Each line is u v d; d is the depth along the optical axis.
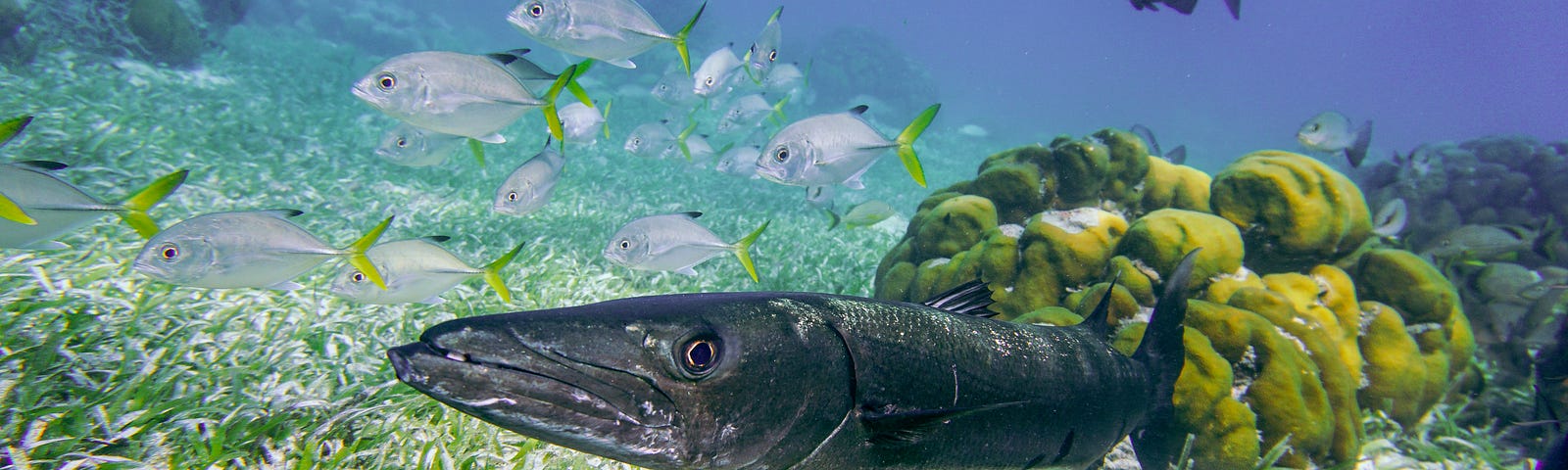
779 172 4.76
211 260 3.21
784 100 10.80
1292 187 4.83
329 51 21.45
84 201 3.05
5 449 2.54
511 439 3.40
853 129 4.81
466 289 5.24
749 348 1.73
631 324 1.63
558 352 1.53
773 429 1.77
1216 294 4.58
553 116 4.73
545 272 6.04
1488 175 9.08
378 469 3.00
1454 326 4.87
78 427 2.71
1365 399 4.61
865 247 9.47
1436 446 4.58
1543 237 7.27
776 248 8.54
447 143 7.09
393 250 3.79
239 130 9.56
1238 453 3.73
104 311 3.71
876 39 34.56
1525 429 4.75
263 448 2.98
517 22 4.74
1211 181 5.64
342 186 8.23
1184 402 3.83
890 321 2.09
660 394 1.61
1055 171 5.91
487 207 8.56
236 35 19.75
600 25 4.83
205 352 3.61
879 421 1.91
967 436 2.26
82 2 12.21
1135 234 4.78
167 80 11.61
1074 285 5.00
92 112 8.49
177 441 2.87
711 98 8.96
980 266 5.23
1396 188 9.24
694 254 5.12
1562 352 4.54
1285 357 3.93
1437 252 6.59
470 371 1.44
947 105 56.72
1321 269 4.88
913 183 18.86
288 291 4.55
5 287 3.74
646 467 1.66
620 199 10.62
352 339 4.15
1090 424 2.80
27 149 6.65
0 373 2.92
